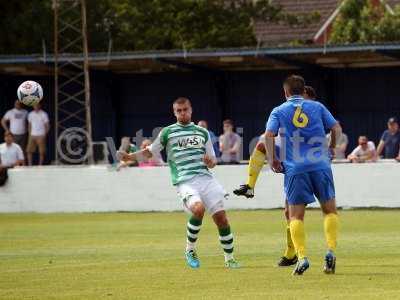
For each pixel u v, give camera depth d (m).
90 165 67.81
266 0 103.62
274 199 62.53
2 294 27.41
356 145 86.69
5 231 50.28
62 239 45.22
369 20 99.94
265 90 88.94
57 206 65.75
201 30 102.00
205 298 25.75
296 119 30.08
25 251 39.88
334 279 29.06
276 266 33.03
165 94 91.56
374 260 34.16
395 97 85.44
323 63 84.56
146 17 102.19
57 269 33.25
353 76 86.38
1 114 92.25
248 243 41.59
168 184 63.78
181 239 44.09
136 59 82.06
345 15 101.38
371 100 86.06
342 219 53.62
